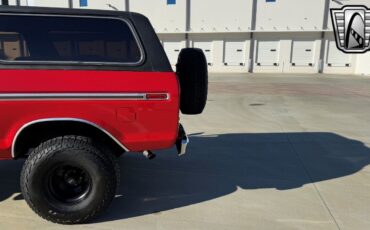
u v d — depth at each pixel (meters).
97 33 3.09
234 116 8.80
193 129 7.20
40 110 2.93
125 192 3.94
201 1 28.27
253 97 12.66
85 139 3.12
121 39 3.11
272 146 5.96
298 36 27.94
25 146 3.23
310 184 4.29
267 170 4.76
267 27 28.09
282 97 12.72
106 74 3.03
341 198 3.90
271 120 8.32
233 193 3.98
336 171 4.78
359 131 7.21
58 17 3.05
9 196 3.75
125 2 28.92
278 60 28.53
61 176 3.16
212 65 29.23
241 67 28.94
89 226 3.19
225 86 16.94
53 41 3.03
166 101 3.13
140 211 3.50
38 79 2.91
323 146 6.01
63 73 2.96
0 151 3.03
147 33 3.16
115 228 3.17
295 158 5.32
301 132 7.03
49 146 3.04
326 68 28.08
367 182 4.39
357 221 3.39
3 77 2.88
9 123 2.93
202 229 3.18
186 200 3.78
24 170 3.06
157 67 3.13
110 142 3.32
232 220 3.36
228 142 6.16
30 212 3.41
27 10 3.02
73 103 2.96
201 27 28.67
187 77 3.49
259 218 3.41
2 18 2.98
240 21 28.16
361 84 18.50
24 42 2.99
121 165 4.78
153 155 3.54
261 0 27.75
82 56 3.05
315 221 3.37
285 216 3.46
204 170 4.70
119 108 3.06
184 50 3.62
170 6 28.61
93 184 3.13
